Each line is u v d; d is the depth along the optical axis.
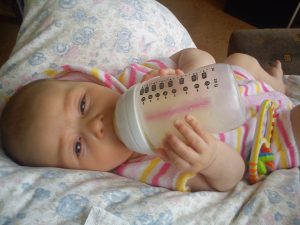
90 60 1.01
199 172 0.75
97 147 0.74
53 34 1.02
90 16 1.04
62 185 0.65
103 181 0.70
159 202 0.65
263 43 1.22
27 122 0.74
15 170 0.68
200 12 2.14
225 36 2.01
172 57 1.07
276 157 0.83
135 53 1.05
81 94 0.78
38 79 0.88
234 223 0.66
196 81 0.63
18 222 0.58
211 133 0.69
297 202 0.71
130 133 0.65
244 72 1.00
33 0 1.13
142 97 0.65
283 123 0.85
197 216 0.66
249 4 2.03
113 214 0.60
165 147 0.67
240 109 0.62
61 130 0.74
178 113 0.63
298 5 1.88
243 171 0.80
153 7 1.15
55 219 0.59
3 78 0.94
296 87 1.13
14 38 1.81
